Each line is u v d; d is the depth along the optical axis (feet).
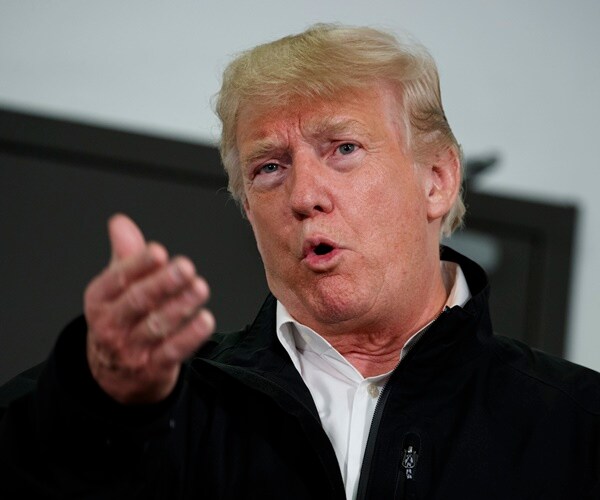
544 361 18.62
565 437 17.16
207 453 16.92
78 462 13.99
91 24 29.99
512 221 30.58
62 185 30.48
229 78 18.66
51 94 30.04
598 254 30.83
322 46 17.93
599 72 30.55
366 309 17.53
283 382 17.44
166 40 30.01
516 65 30.48
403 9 30.07
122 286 12.50
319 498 16.49
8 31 29.84
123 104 30.14
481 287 18.58
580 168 30.73
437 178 18.86
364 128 17.75
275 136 17.79
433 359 17.26
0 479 14.10
